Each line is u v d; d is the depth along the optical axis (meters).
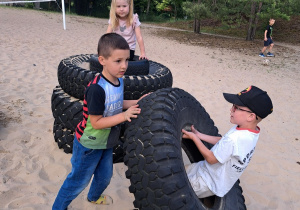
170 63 10.30
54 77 6.96
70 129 3.59
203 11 18.91
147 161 2.08
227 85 8.15
